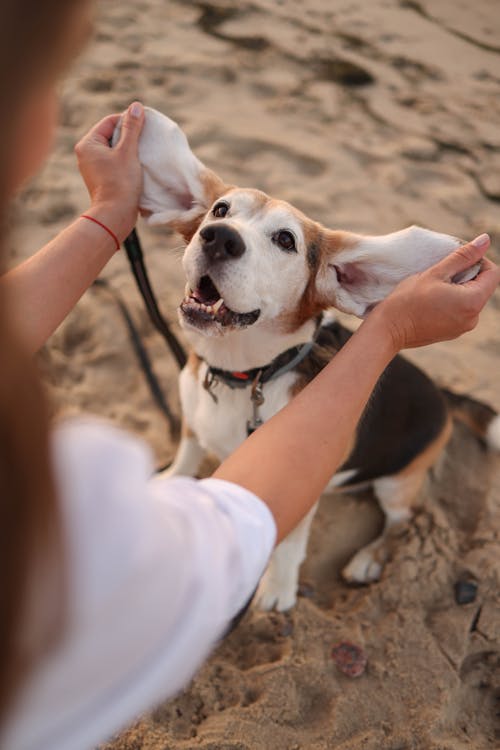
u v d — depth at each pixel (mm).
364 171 4586
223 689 2305
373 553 2814
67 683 678
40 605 595
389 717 2289
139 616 716
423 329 1345
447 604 2646
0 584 526
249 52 5461
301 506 1100
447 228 4266
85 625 668
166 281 3729
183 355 2615
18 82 526
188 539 796
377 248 1960
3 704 561
